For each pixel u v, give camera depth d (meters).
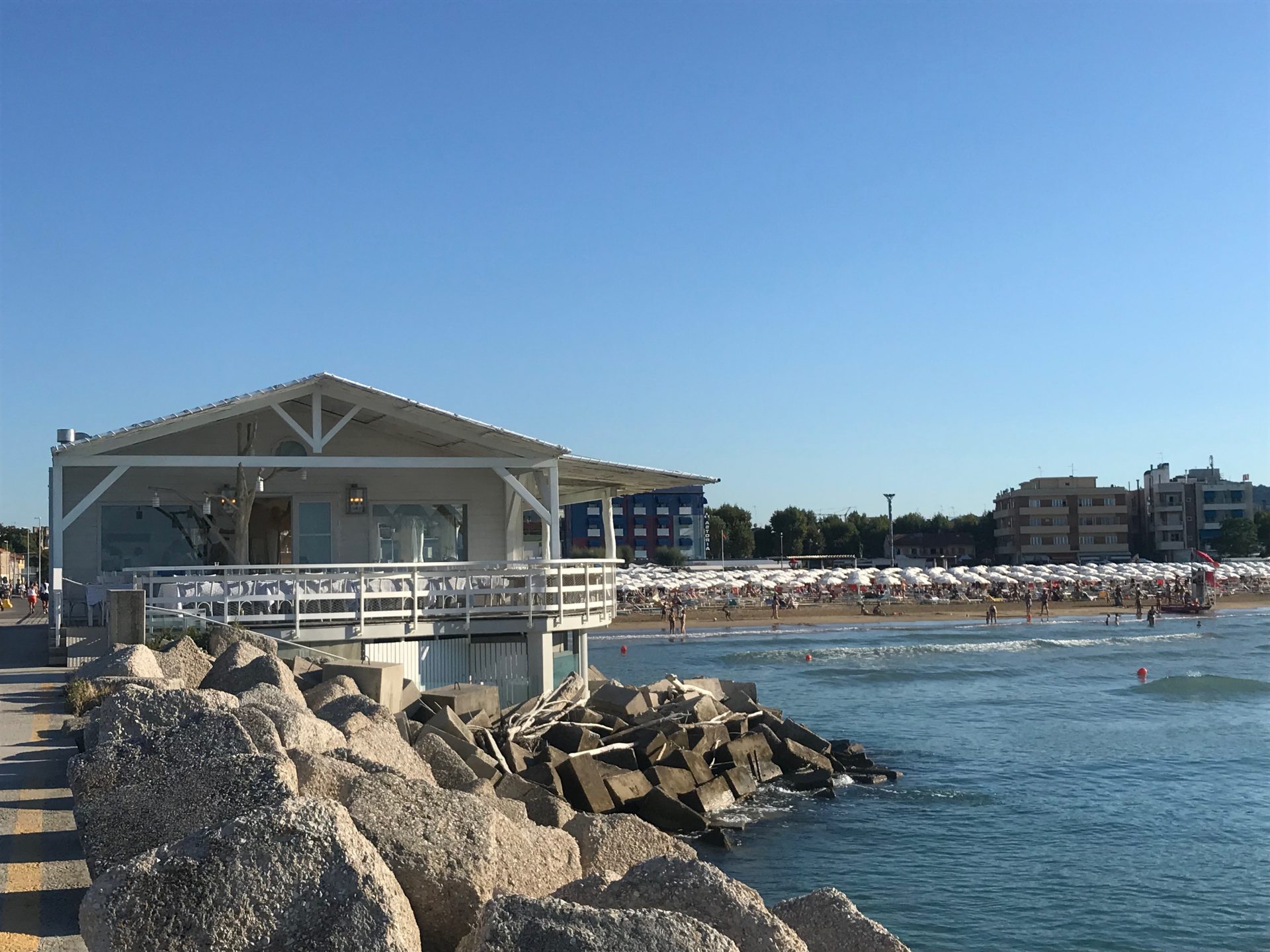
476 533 28.91
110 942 6.03
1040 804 25.92
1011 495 187.88
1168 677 52.12
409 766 13.23
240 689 15.82
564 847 8.84
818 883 19.61
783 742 28.06
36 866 8.69
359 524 28.23
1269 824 24.19
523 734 22.41
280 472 27.80
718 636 78.56
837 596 106.31
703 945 5.99
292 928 6.15
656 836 11.73
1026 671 57.56
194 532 27.19
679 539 180.00
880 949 7.42
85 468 26.55
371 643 23.55
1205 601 105.19
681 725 25.72
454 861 7.67
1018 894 19.17
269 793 7.95
